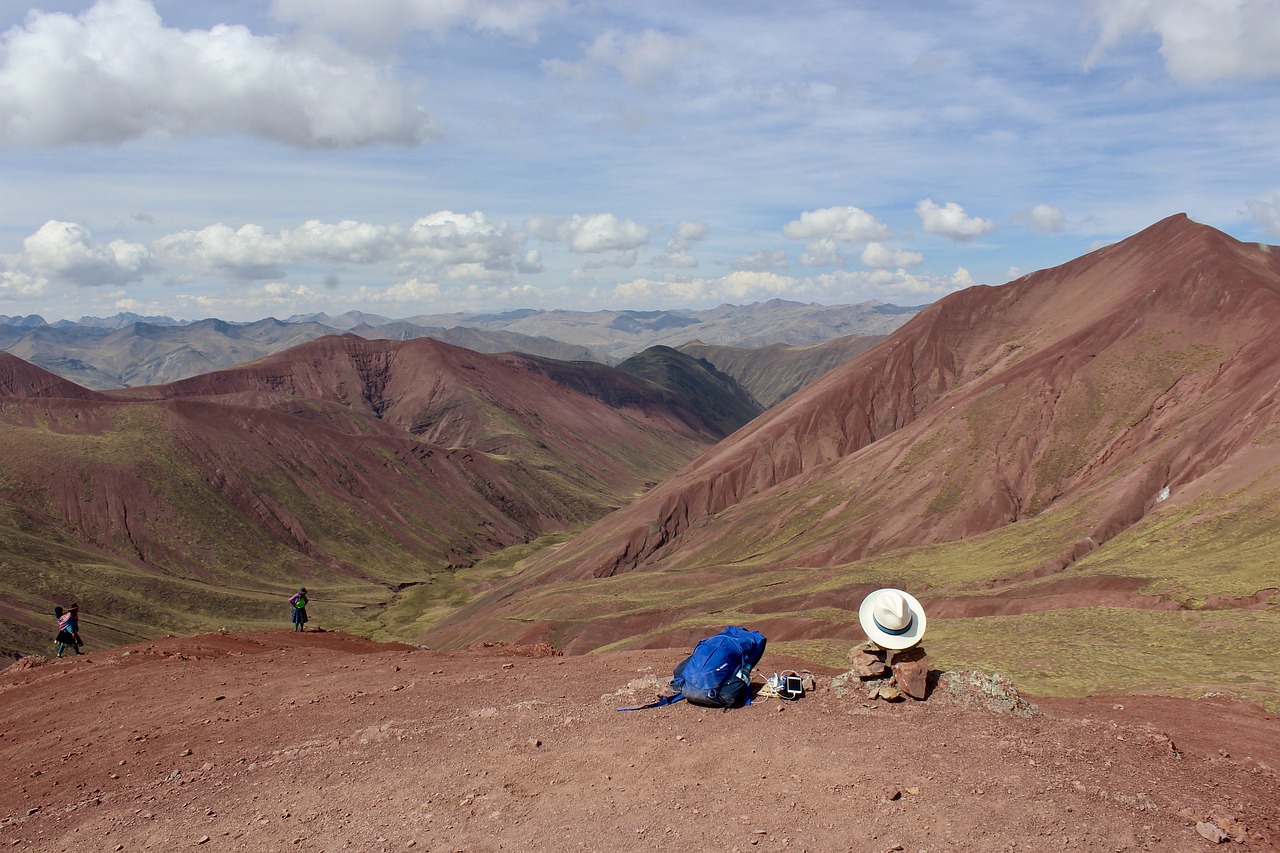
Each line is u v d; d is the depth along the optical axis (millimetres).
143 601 114875
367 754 15578
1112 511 82312
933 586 73938
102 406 166500
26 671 26000
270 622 121812
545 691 19047
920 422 133875
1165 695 25578
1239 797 12750
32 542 118312
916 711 15477
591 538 149250
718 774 13289
